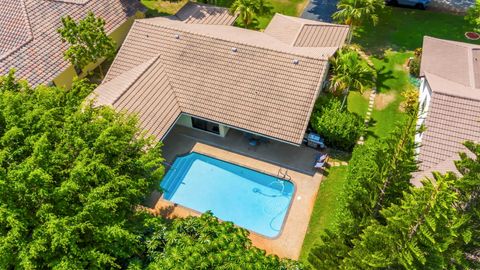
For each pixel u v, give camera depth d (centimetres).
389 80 3438
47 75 3222
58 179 1783
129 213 1975
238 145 3070
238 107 2875
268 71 2925
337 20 4009
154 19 3562
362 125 2866
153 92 2948
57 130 1905
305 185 2766
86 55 3197
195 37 3144
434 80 2764
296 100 2805
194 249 1625
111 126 1981
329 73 3288
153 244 1797
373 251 1622
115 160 1977
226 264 1557
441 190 1306
